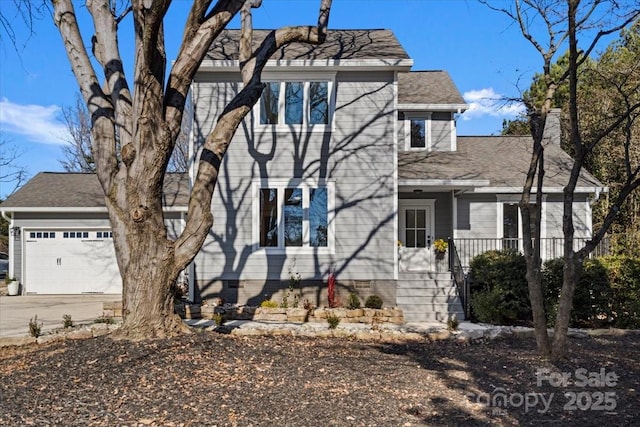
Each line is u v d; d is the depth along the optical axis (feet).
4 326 42.37
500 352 31.83
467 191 54.65
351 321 43.09
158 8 24.45
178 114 29.25
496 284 43.39
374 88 47.29
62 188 72.69
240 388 21.57
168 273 28.32
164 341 26.96
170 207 66.80
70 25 30.27
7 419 17.97
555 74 85.56
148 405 19.39
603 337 37.68
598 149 69.82
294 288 46.47
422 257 55.72
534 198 56.39
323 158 47.06
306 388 22.11
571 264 28.81
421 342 36.01
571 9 27.50
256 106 47.14
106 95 30.81
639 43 53.06
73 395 20.26
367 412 19.69
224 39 53.01
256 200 46.88
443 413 19.99
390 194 46.88
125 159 27.37
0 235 121.08
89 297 65.00
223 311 42.98
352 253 46.78
